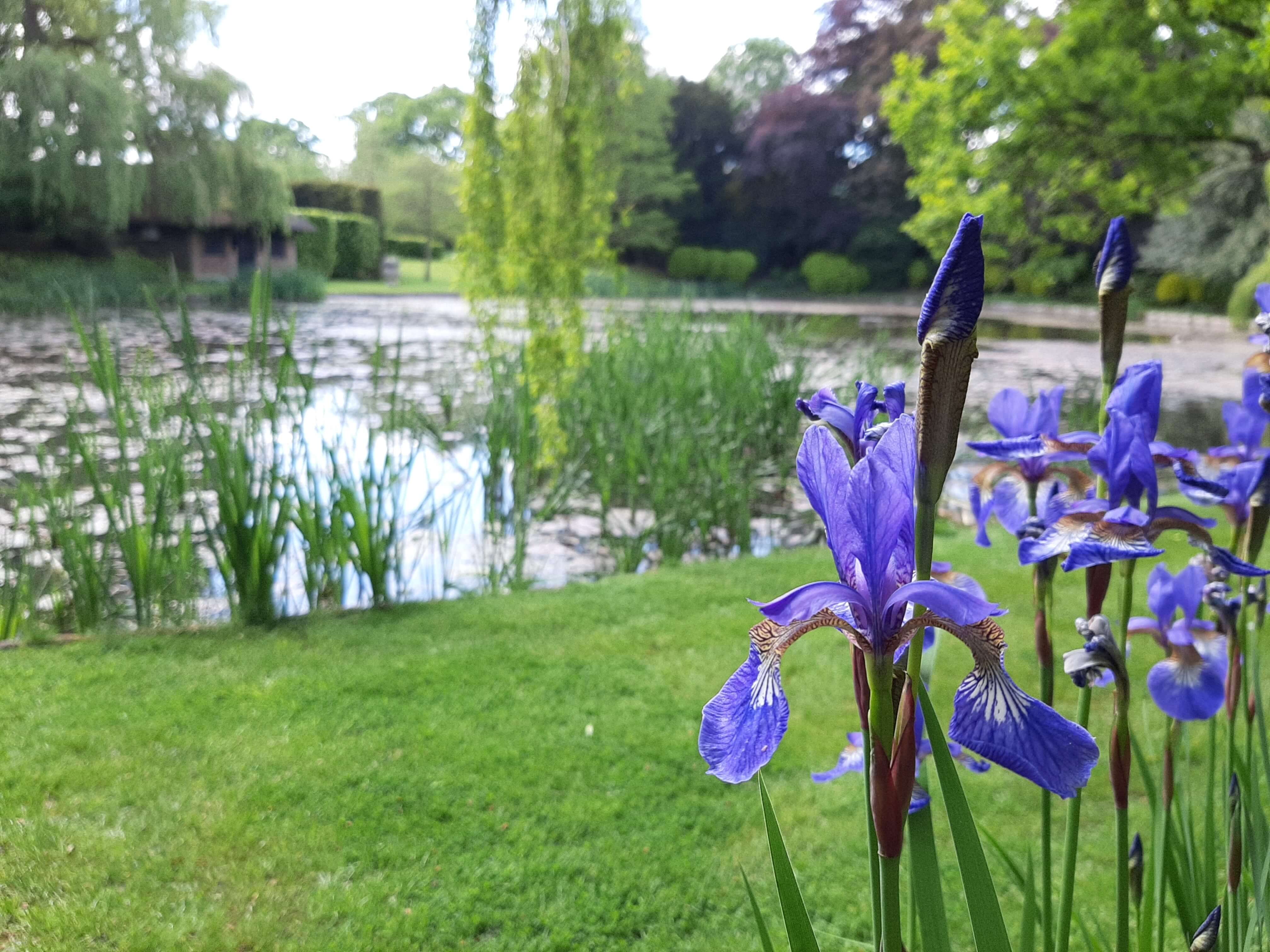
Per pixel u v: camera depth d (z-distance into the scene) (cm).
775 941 253
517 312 792
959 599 80
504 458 751
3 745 349
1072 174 980
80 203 2423
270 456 588
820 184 4166
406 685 408
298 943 250
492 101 735
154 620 496
